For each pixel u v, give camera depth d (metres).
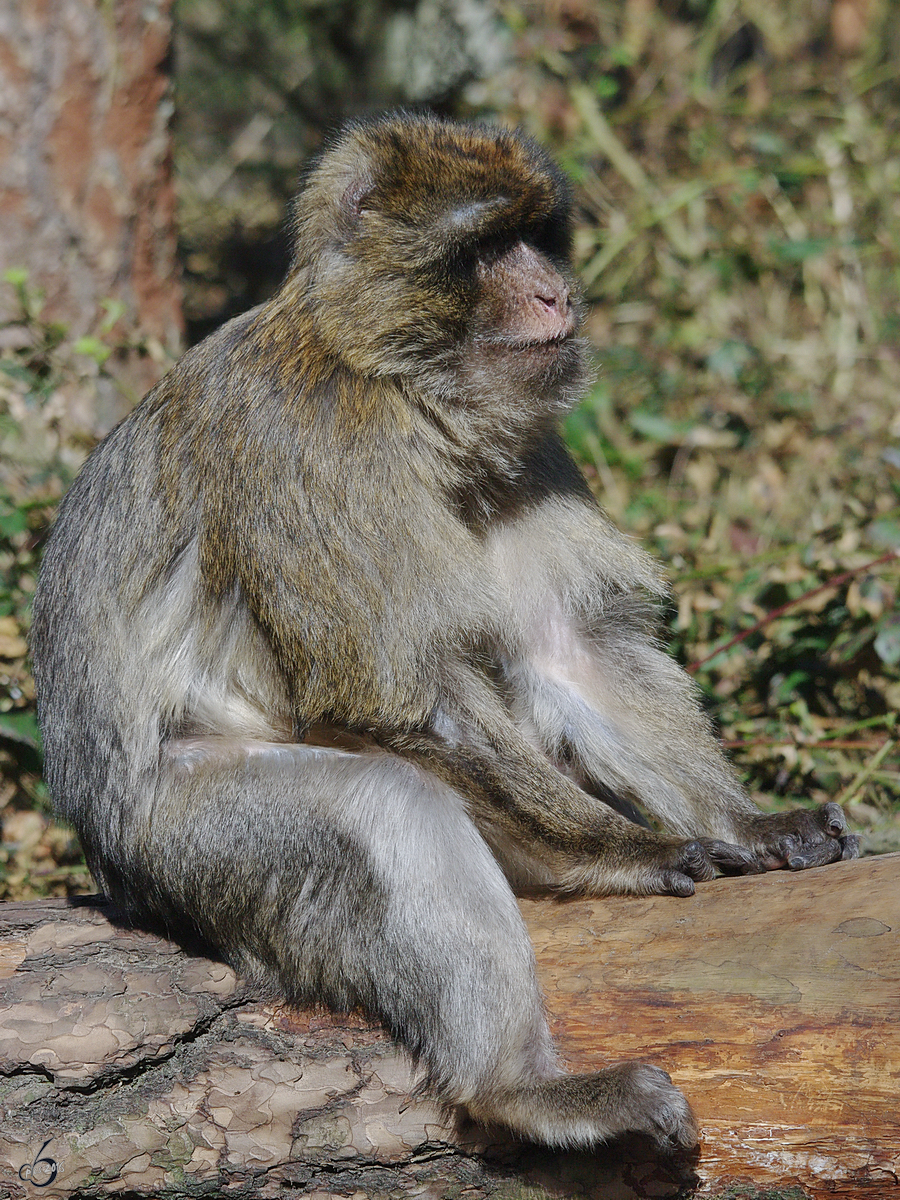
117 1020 7.93
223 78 28.86
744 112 23.47
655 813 9.70
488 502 9.94
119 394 16.25
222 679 9.27
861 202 21.81
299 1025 8.04
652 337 20.80
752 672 14.37
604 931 8.18
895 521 14.52
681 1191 7.55
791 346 20.16
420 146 9.23
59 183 16.30
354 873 8.05
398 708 8.76
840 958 7.45
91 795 9.27
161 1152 7.70
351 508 8.84
